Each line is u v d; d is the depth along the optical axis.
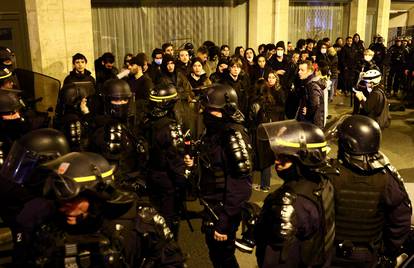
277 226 2.18
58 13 7.47
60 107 4.08
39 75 5.82
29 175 2.41
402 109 12.18
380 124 6.25
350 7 15.91
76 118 3.64
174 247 2.12
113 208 1.96
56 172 1.86
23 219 2.00
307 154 2.30
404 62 13.84
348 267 2.62
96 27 9.42
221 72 7.77
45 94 5.77
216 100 3.27
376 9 17.47
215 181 3.39
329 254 2.31
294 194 2.25
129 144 3.39
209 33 11.59
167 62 7.04
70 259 1.83
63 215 1.88
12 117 3.20
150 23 10.31
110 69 7.29
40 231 1.91
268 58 9.75
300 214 2.20
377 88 6.30
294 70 9.23
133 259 2.02
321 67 8.55
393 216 2.64
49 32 7.39
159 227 2.07
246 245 3.00
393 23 20.38
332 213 2.35
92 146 3.34
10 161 2.50
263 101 5.86
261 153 2.85
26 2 7.22
